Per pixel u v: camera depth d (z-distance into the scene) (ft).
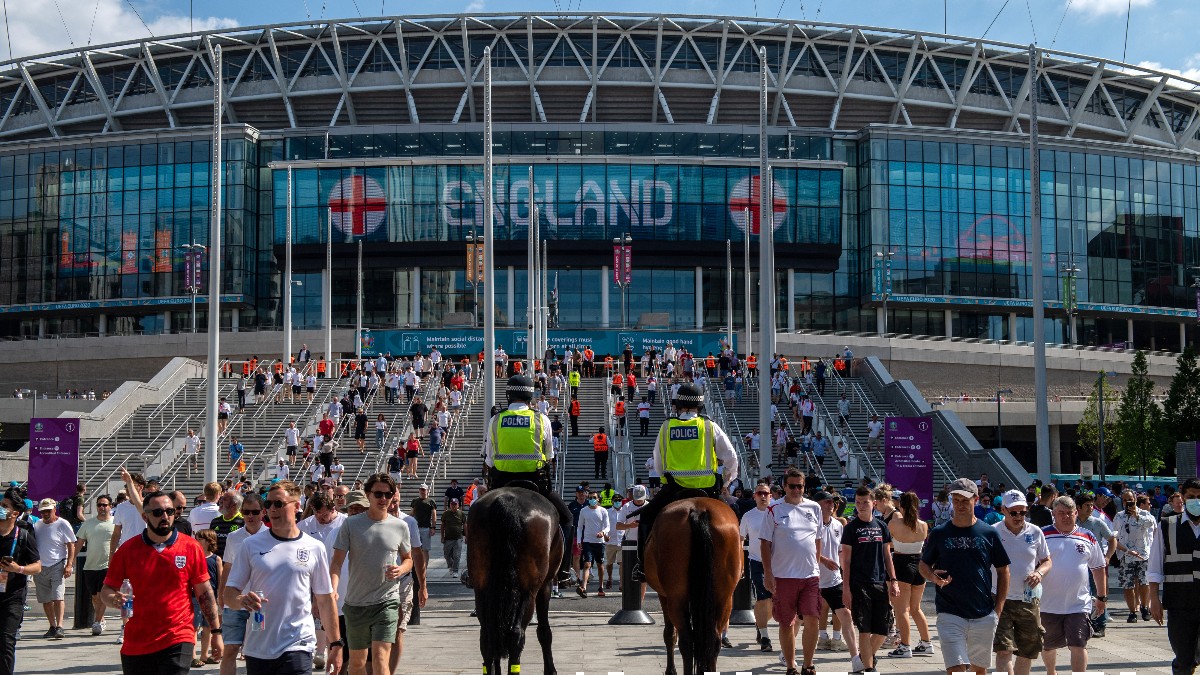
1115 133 324.80
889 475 86.63
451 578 92.63
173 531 31.63
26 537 41.27
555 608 75.46
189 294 269.23
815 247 267.59
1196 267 293.84
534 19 298.35
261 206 279.69
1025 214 282.56
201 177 273.54
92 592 60.34
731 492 81.66
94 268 274.77
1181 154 294.25
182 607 31.35
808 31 305.32
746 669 47.09
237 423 153.69
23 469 141.69
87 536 60.59
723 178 268.00
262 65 311.47
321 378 182.09
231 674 38.04
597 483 130.93
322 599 32.01
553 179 266.16
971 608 34.45
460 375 164.25
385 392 168.14
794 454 138.41
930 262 276.21
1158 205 292.20
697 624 32.12
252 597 30.53
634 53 305.32
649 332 231.09
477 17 297.94
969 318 287.28
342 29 303.27
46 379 264.31
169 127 298.35
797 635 57.72
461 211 265.54
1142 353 214.07
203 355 258.37
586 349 184.65
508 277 270.46
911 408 161.27
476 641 57.93
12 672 40.55
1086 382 274.98
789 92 305.32
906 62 315.99
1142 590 65.57
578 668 47.42
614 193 265.95
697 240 266.57
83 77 320.09
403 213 265.75
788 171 268.41
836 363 188.55
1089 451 238.48
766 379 111.04
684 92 306.76
